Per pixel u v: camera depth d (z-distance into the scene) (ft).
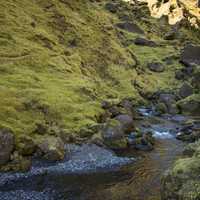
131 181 117.08
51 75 229.25
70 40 303.27
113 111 207.21
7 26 259.19
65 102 190.80
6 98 170.09
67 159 139.03
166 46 463.83
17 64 222.89
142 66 376.27
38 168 127.75
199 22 616.39
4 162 124.77
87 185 113.19
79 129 169.37
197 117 244.83
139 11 580.71
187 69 375.86
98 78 285.43
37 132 153.79
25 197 102.47
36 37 268.21
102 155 147.13
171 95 292.40
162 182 92.22
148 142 164.35
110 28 403.13
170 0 621.31
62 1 357.41
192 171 85.92
